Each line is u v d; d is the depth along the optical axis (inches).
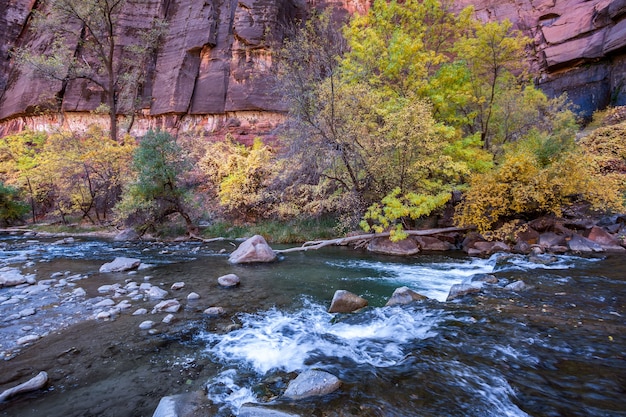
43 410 108.1
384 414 93.4
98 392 118.7
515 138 639.1
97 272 316.8
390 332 170.9
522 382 112.3
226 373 132.3
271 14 957.2
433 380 114.4
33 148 907.4
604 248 365.4
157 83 996.6
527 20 1013.2
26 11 1124.5
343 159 468.1
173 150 564.4
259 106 922.7
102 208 784.3
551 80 930.1
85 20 868.0
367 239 494.6
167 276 307.6
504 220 437.1
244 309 217.0
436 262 380.8
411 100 452.1
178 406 102.7
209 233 601.9
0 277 268.1
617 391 105.2
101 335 169.9
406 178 456.8
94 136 740.7
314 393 105.3
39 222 792.3
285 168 560.1
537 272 277.0
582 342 143.5
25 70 1039.0
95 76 1003.9
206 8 1011.3
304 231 573.9
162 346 157.9
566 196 416.2
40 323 185.2
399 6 606.2
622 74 789.2
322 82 475.2
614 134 572.7
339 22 1010.7
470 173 442.0
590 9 880.3
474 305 199.3
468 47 572.4
